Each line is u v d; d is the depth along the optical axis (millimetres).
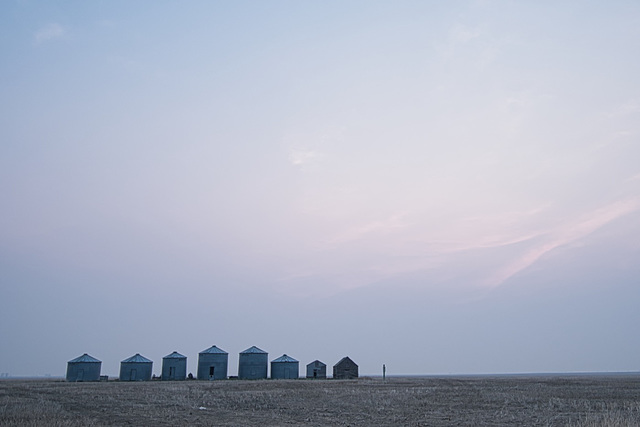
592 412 45406
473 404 53531
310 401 57031
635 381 127875
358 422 38625
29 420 35969
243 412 45469
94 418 39500
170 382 114938
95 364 131500
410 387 89875
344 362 145875
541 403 54406
